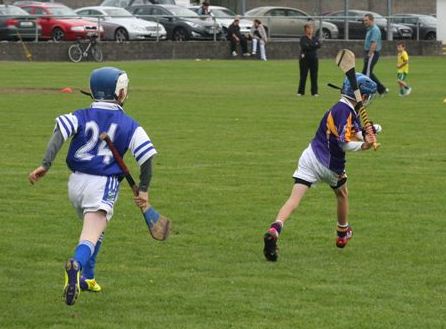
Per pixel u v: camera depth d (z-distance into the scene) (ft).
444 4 385.70
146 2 393.91
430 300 58.75
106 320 54.65
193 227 77.77
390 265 66.95
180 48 326.85
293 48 343.87
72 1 443.32
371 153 117.91
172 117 153.07
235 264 66.85
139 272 64.54
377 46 195.31
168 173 102.73
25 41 319.88
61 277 63.41
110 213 55.31
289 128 140.77
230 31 331.77
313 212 83.76
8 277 63.31
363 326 53.67
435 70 287.48
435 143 126.93
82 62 298.97
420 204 87.56
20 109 162.61
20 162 109.09
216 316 55.36
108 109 55.83
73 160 55.36
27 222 79.30
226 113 160.04
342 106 67.10
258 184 97.09
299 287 61.21
